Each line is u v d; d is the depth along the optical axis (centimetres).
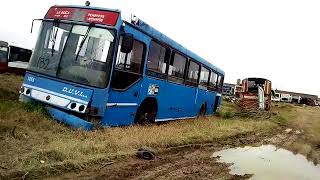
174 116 1459
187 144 1052
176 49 1321
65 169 616
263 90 3156
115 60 921
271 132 1806
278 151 1251
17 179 534
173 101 1402
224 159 955
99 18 938
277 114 3033
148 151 812
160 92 1247
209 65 1817
